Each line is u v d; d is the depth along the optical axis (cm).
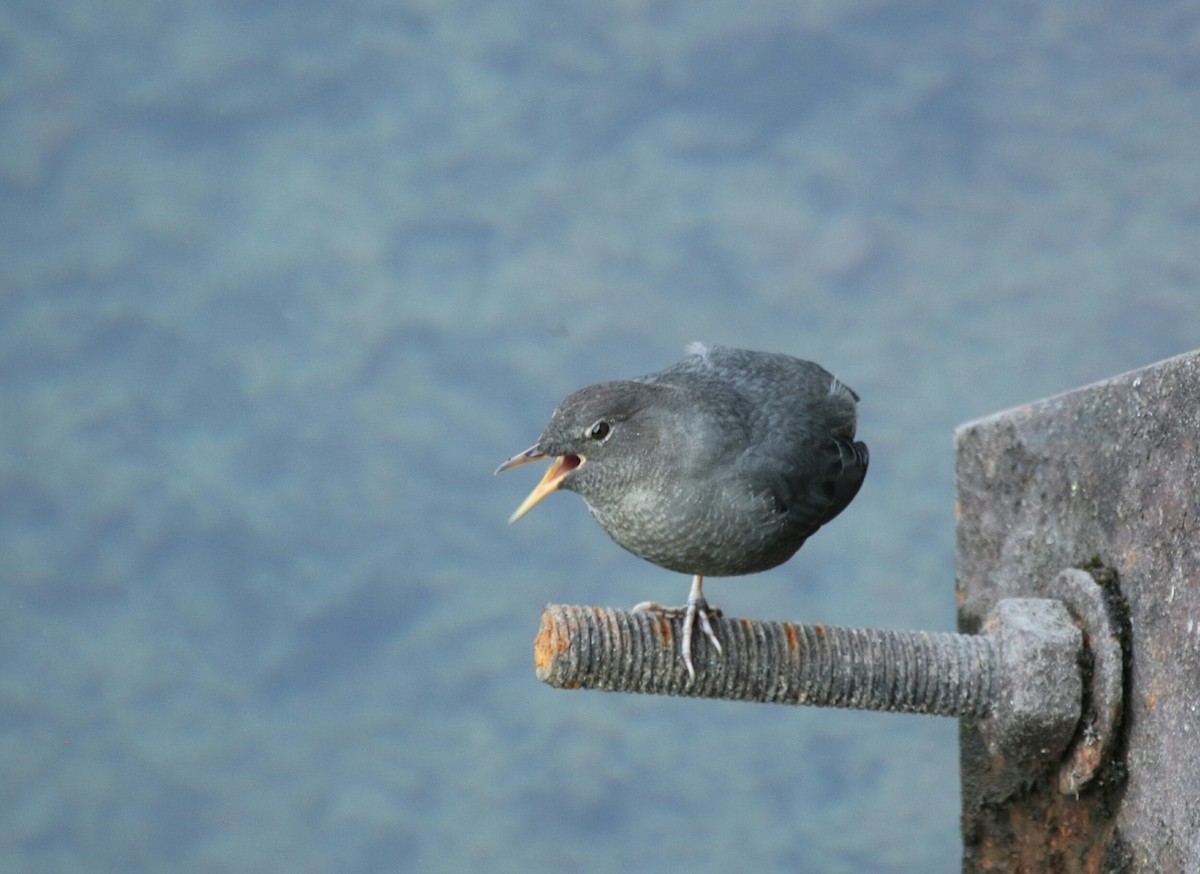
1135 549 675
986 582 793
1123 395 694
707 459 675
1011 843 748
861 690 682
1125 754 670
